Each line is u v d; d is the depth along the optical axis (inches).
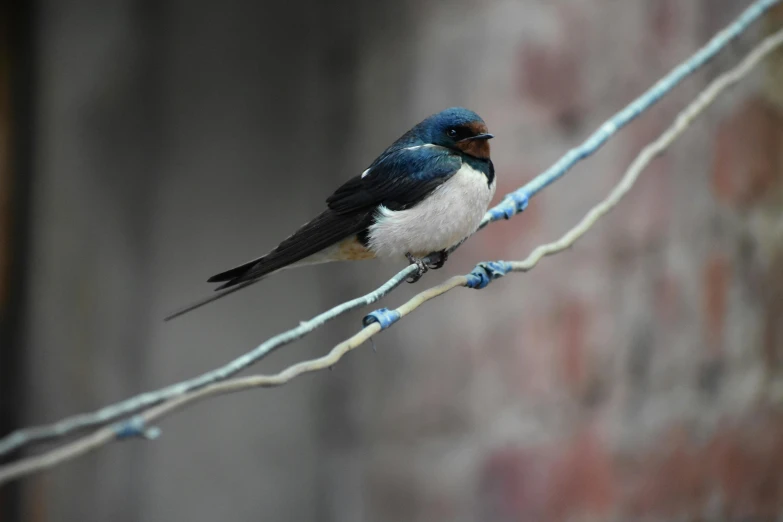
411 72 402.9
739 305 423.5
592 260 391.9
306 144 424.2
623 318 396.2
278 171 425.4
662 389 401.1
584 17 399.5
